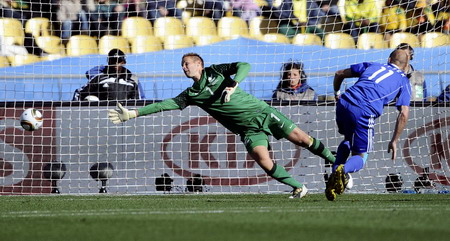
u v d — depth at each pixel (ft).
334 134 106.93
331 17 156.56
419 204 72.28
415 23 151.43
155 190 106.93
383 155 107.34
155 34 158.20
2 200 88.33
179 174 106.93
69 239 41.68
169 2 159.02
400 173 106.83
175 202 80.07
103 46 157.17
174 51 143.33
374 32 155.12
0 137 106.01
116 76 117.50
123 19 158.20
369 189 105.91
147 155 107.34
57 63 141.49
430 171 106.63
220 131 106.93
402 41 151.12
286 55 141.28
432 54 138.62
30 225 50.72
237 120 85.46
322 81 135.95
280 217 53.42
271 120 86.12
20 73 131.13
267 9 159.12
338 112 77.61
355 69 79.77
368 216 53.72
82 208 69.82
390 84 76.69
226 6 159.53
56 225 50.29
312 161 106.73
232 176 106.83
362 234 41.68
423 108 106.83
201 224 48.32
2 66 153.38
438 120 107.04
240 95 85.15
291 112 106.93
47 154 106.73
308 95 117.29
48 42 156.15
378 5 154.30
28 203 80.28
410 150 107.04
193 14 151.64
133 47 157.58
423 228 44.70
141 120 107.34
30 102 106.63
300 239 39.34
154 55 142.10
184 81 132.87
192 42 158.92
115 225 49.03
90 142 107.34
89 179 107.14
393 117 107.65
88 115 107.45
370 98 75.97
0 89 128.88
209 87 84.84
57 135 106.93
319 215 55.16
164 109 85.97
